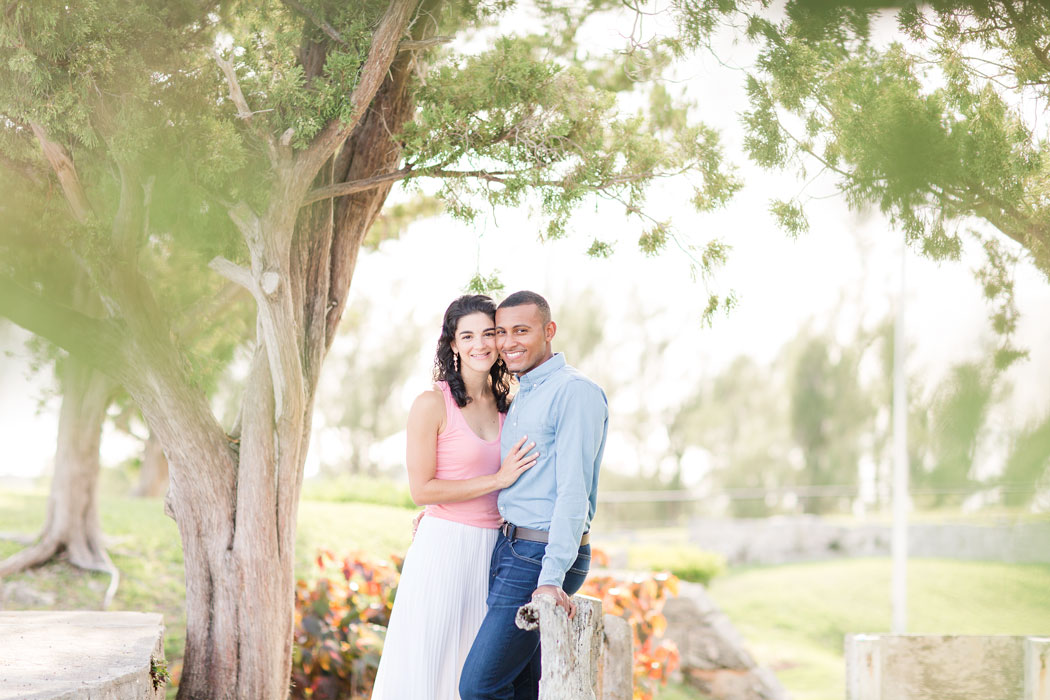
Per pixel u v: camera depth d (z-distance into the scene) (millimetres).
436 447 3936
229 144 4199
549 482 3623
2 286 4504
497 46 4699
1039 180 3969
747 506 27406
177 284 6453
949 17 3771
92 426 7855
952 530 16078
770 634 11984
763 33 4000
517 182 4512
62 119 4043
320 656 6020
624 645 5223
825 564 16828
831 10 3797
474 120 4523
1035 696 5371
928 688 5645
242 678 4641
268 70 4383
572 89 4648
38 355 6750
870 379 26000
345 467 28609
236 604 4664
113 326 4699
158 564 8023
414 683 3840
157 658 4227
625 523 22766
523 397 3736
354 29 4312
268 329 4531
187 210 4574
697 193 4715
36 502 11008
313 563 8102
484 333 3848
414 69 5035
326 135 4359
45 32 3777
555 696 3291
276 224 4453
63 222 4953
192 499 4750
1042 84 3791
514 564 3611
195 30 4480
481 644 3625
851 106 3811
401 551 8945
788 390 26891
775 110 4117
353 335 27234
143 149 4086
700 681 8977
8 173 4953
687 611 9141
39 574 7453
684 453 30016
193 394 4781
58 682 3492
